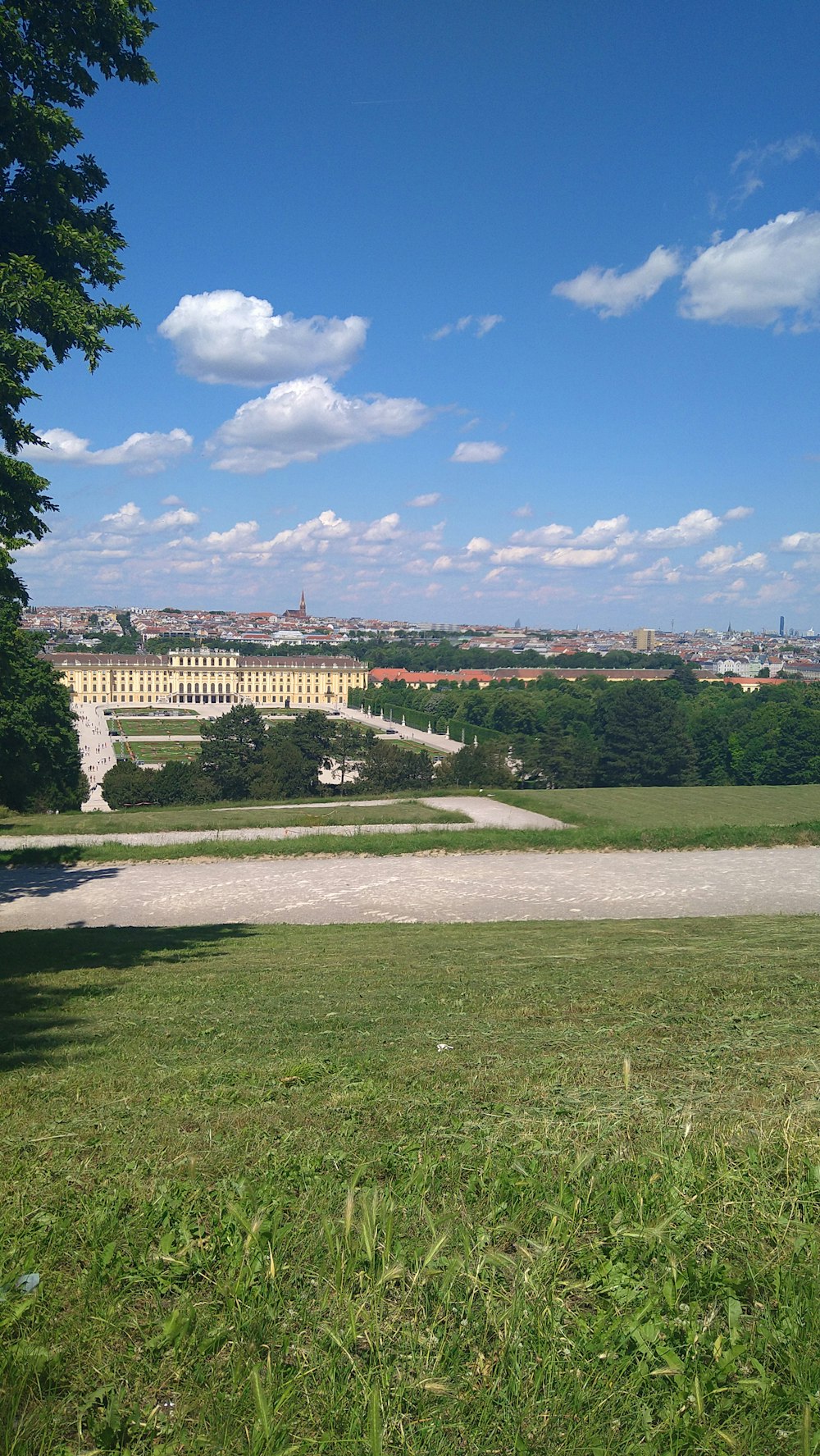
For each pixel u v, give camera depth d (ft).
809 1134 17.01
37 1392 11.16
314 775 343.67
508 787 328.49
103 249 54.13
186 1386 11.25
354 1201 14.97
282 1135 19.01
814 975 37.06
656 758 362.33
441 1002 35.06
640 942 50.93
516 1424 10.52
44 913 71.00
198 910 71.92
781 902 73.41
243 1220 14.24
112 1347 11.97
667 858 93.66
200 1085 23.85
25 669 163.84
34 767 174.91
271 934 59.00
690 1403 10.80
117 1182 16.58
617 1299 12.44
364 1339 11.81
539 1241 13.78
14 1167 17.58
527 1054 25.57
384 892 78.23
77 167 55.52
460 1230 13.91
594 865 90.17
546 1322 11.97
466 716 571.28
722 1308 12.47
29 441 53.16
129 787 299.79
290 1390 10.89
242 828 108.88
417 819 115.34
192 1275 13.44
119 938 57.82
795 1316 11.96
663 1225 13.75
